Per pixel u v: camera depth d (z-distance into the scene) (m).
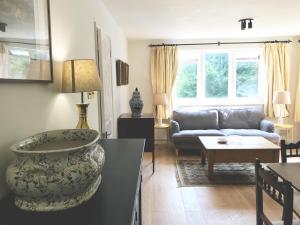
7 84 1.05
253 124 5.07
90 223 0.80
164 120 5.49
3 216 0.84
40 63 1.31
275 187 1.40
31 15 1.22
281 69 5.20
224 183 3.35
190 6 3.02
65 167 0.82
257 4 2.97
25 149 1.02
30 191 0.80
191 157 4.57
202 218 2.50
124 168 1.30
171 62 5.32
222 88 5.51
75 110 1.90
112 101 3.38
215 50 5.36
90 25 2.36
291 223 1.33
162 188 3.21
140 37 5.14
